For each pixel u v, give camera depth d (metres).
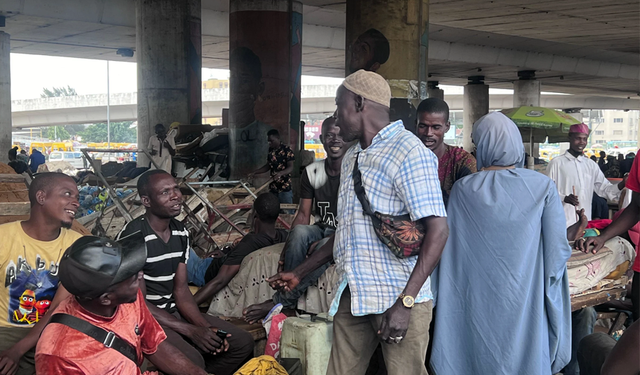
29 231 3.04
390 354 2.84
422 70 9.85
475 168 3.75
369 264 2.79
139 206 7.58
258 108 14.18
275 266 4.47
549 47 29.23
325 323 3.48
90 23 19.00
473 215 3.15
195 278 5.04
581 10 17.20
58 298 3.00
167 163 11.27
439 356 3.19
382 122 2.81
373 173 2.74
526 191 3.08
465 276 3.16
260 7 14.06
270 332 3.80
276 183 8.90
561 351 3.22
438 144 3.83
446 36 26.20
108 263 2.16
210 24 21.20
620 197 5.70
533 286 3.09
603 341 2.89
